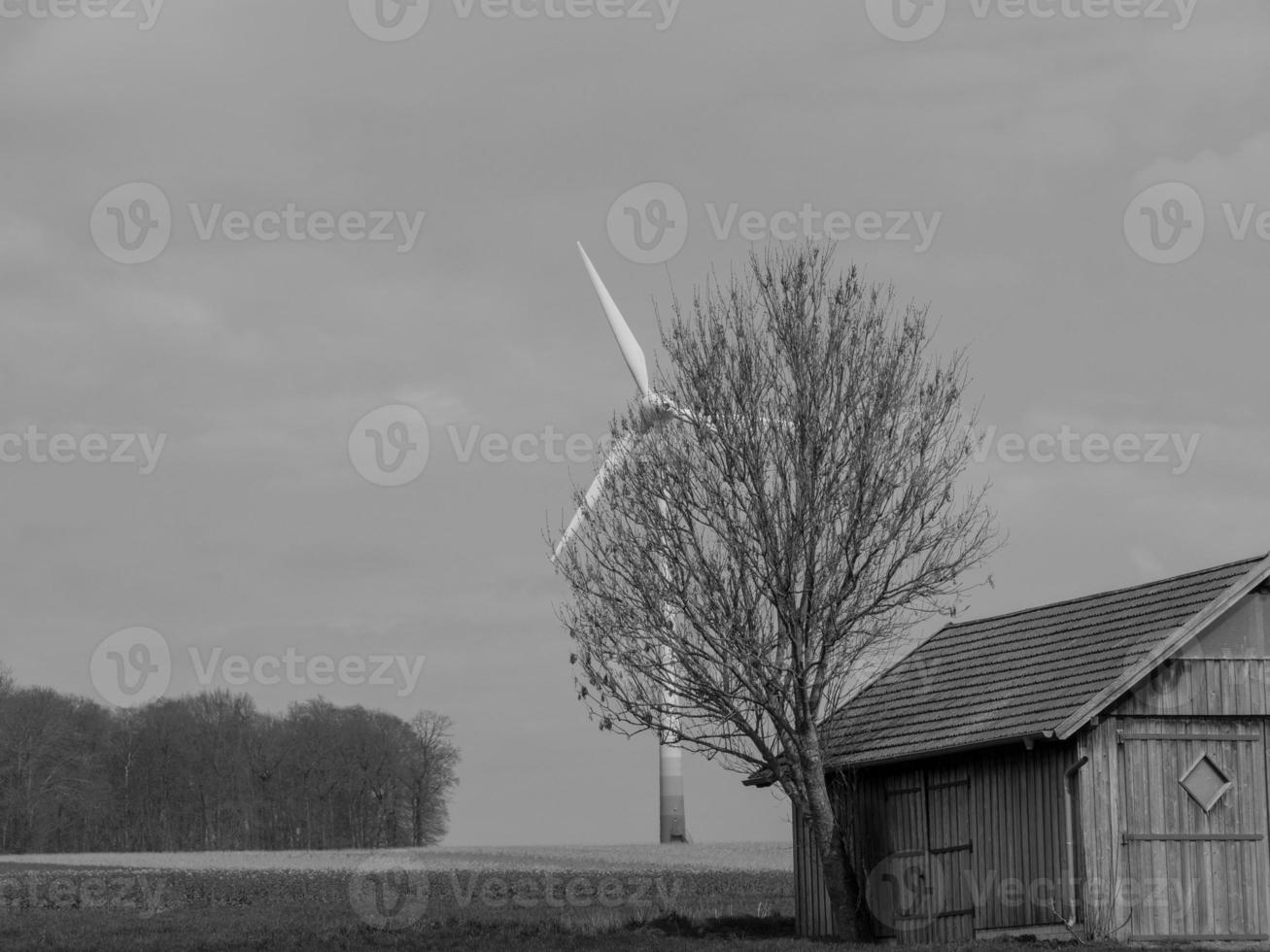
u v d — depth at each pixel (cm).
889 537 3456
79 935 3603
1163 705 3195
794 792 3522
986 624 3856
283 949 3194
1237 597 3206
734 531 3459
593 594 3494
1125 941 3094
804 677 3453
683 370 3541
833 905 3472
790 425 3488
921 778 3509
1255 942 3167
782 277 3572
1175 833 3167
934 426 3528
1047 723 3159
